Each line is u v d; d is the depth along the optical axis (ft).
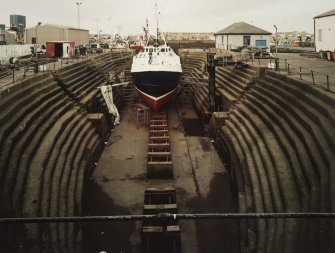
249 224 35.94
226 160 57.41
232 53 117.39
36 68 69.10
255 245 32.96
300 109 45.80
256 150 46.21
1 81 60.64
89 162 54.39
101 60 124.47
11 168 34.91
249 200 39.04
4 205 29.66
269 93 59.06
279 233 29.81
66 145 49.67
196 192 49.98
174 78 87.81
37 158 41.04
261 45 148.46
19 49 114.11
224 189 50.80
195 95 106.42
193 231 39.91
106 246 37.88
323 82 53.88
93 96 78.23
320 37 119.14
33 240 29.25
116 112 86.22
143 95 89.81
